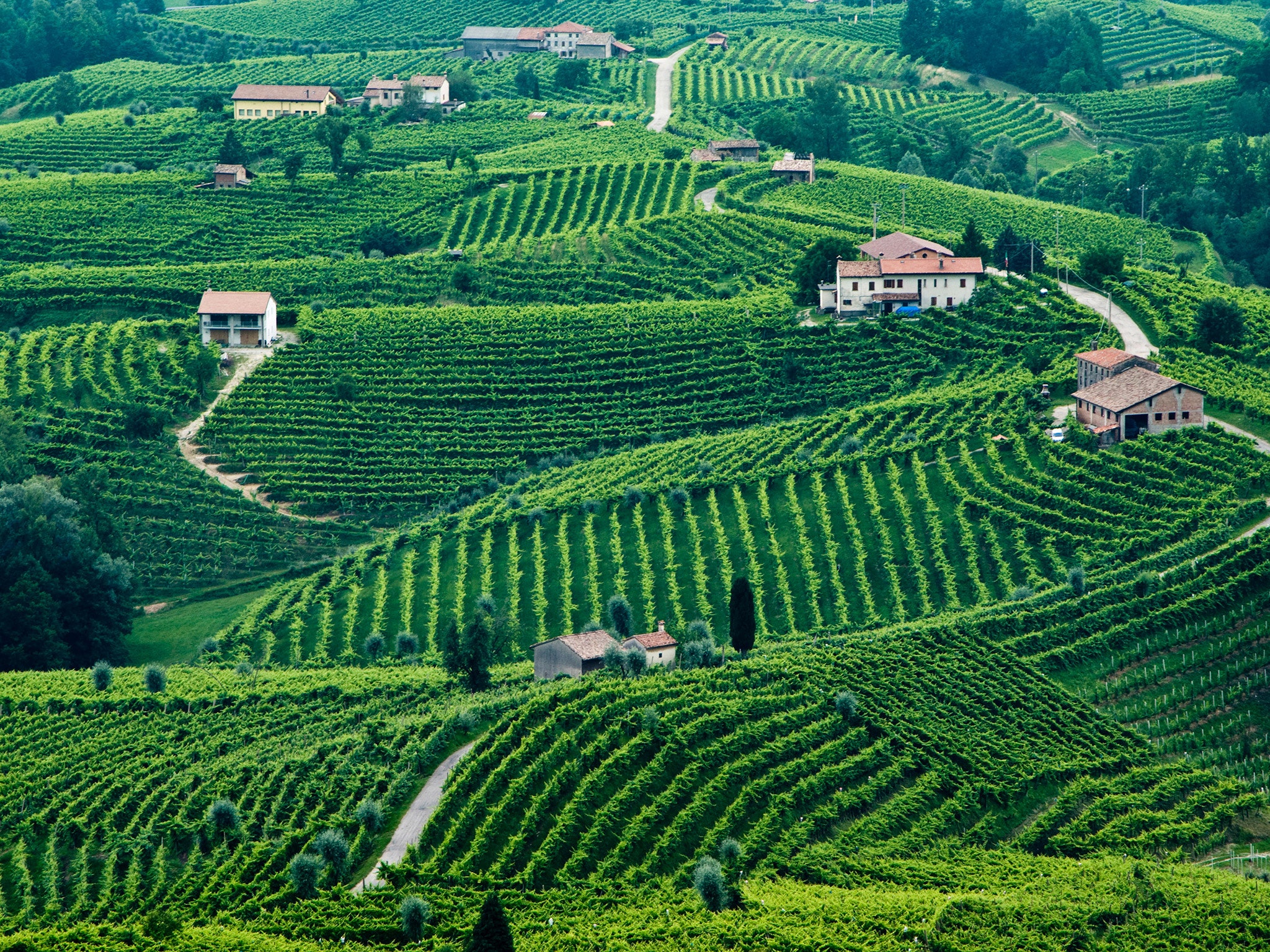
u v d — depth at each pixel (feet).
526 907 354.95
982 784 411.54
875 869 375.86
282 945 334.44
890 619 530.27
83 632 573.74
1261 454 568.00
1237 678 461.37
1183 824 396.16
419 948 337.52
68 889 388.78
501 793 399.44
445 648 543.80
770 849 383.65
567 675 487.20
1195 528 529.86
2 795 431.84
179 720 477.77
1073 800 408.05
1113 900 351.87
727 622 545.03
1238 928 340.39
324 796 408.46
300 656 555.69
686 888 366.84
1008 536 558.15
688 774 405.39
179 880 379.55
